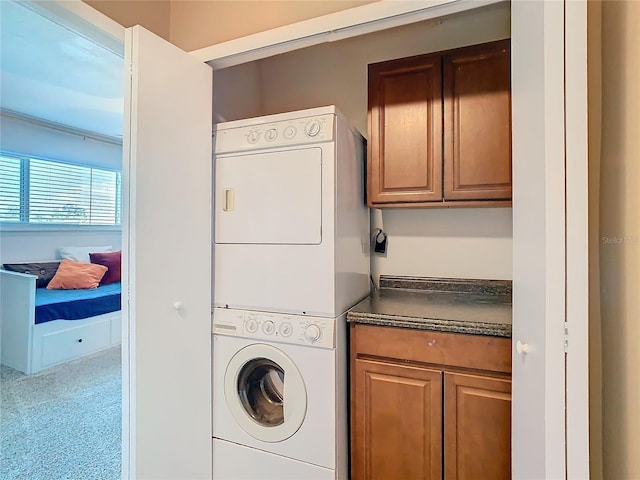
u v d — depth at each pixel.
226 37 1.68
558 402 0.70
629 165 0.69
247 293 1.64
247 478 1.64
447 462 1.43
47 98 3.59
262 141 1.60
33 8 1.22
